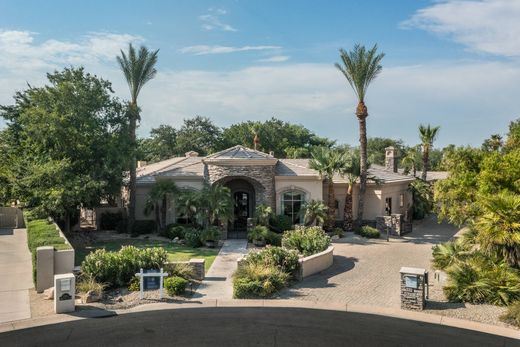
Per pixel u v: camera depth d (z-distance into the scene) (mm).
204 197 28188
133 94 31500
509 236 15883
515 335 11969
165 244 27469
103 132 30016
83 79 29094
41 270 15922
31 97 27922
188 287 16453
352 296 15805
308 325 12727
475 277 15266
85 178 26359
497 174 20516
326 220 31594
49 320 13016
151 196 30578
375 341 11477
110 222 33906
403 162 54125
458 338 11711
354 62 31609
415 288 14070
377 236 30594
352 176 32719
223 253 24438
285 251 18594
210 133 70250
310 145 78562
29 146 29125
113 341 11422
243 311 14031
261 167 31016
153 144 70000
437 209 29203
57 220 30359
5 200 30250
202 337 11719
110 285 16375
